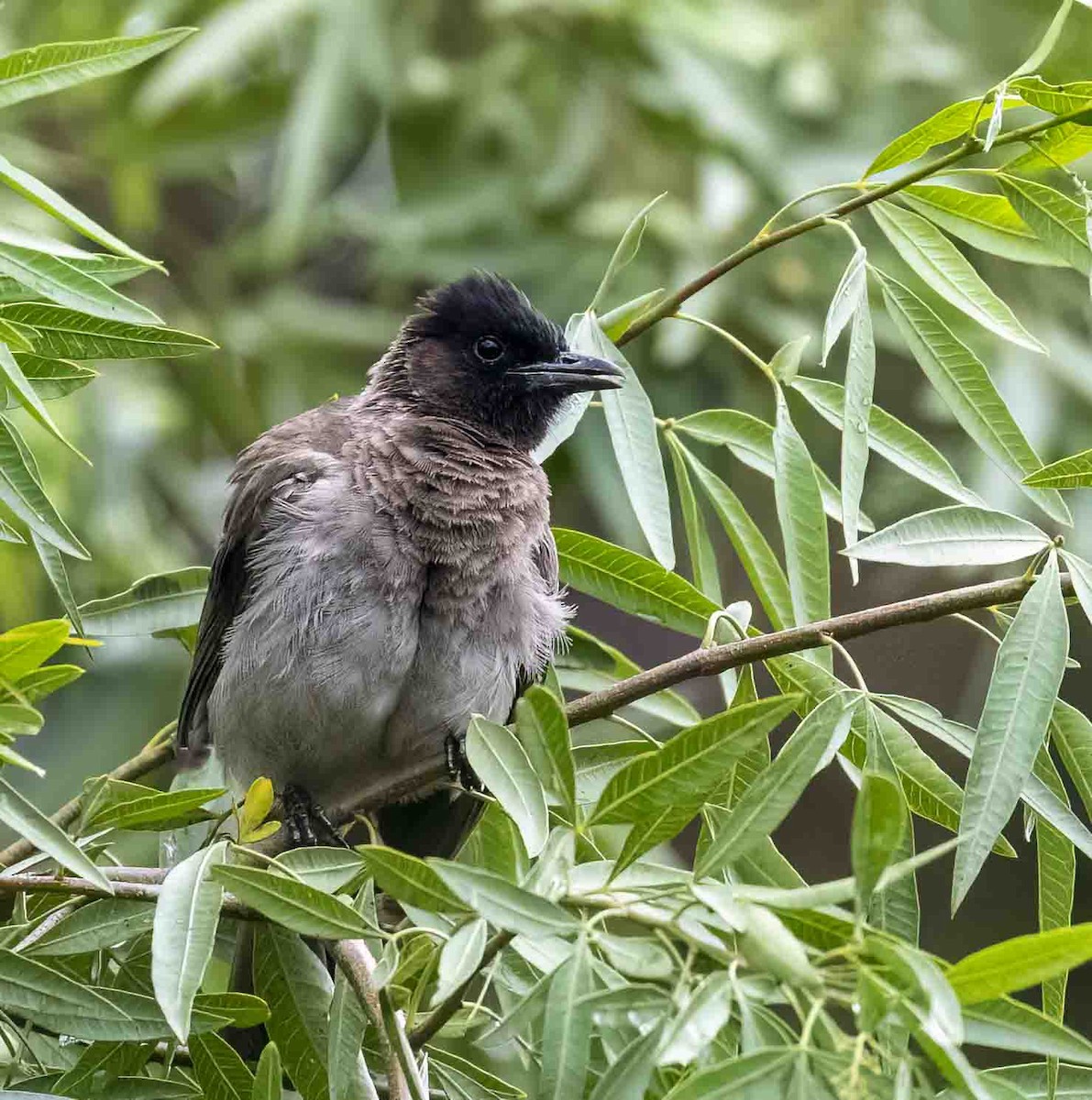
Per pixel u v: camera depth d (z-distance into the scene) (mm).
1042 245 7219
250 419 16406
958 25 15945
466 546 9203
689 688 15602
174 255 17172
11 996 6352
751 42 15453
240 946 7926
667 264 15023
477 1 16969
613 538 14633
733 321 14734
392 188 16656
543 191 15508
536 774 5570
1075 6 15023
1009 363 14570
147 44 6523
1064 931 4672
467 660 9211
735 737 5352
